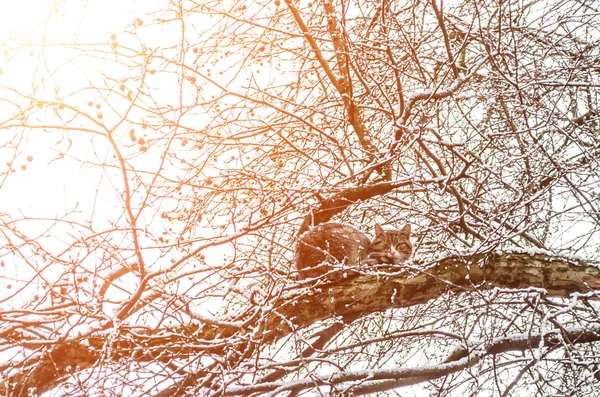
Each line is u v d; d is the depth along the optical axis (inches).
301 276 258.4
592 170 244.2
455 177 241.4
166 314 206.2
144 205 188.9
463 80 254.8
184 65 206.5
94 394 203.2
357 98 287.1
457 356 245.4
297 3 274.7
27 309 213.9
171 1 212.4
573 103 295.7
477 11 243.1
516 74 243.3
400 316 243.0
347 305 234.5
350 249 265.0
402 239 299.1
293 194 230.5
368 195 252.5
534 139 236.7
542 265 233.1
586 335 239.9
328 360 217.2
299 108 274.4
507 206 249.1
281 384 222.7
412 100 247.0
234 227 211.3
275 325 231.8
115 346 224.4
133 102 183.2
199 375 227.3
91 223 206.1
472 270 233.9
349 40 245.1
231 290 235.9
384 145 291.4
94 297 207.3
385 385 230.8
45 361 223.0
